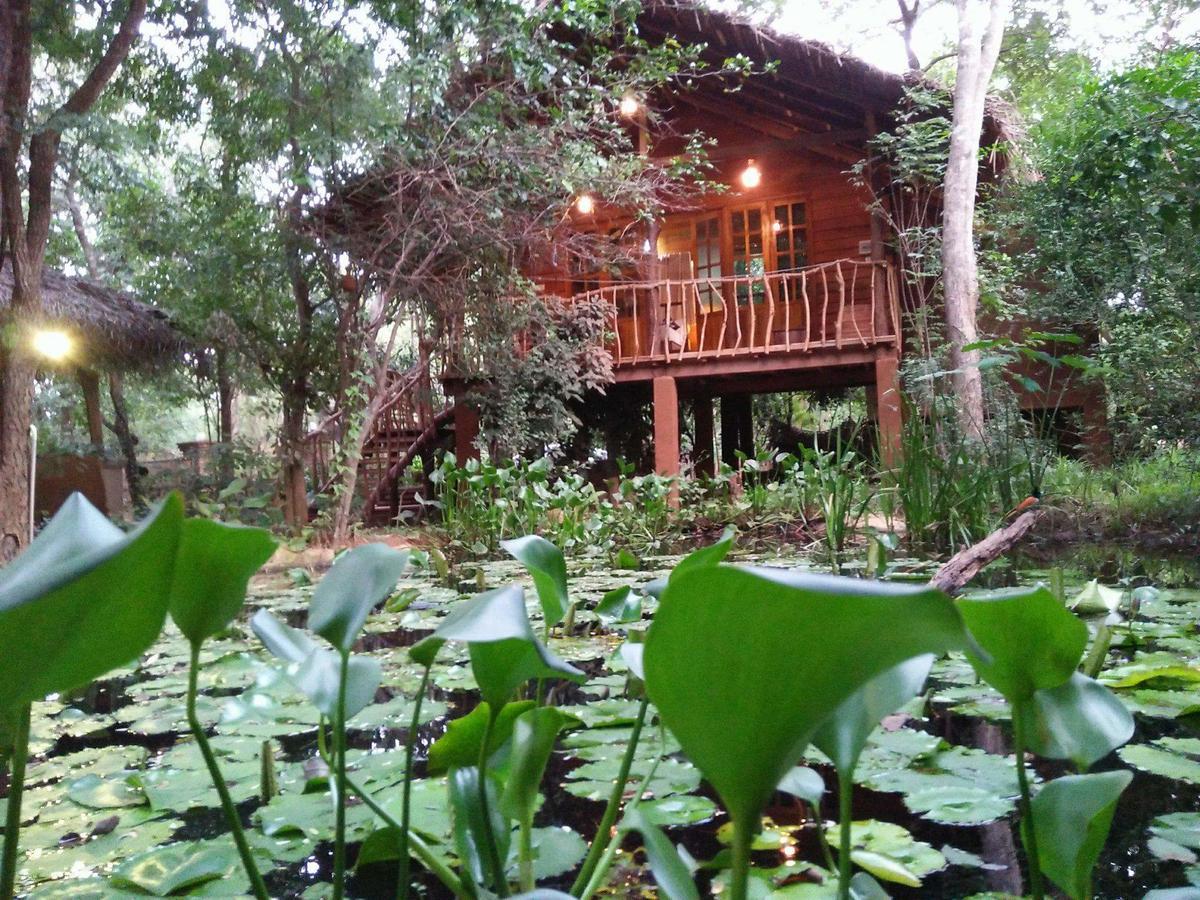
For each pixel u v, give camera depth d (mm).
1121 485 6660
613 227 9961
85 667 423
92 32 6855
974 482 5562
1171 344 6289
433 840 1109
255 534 638
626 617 1945
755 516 7066
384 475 10367
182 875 1006
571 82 7566
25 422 5750
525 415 8398
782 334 9664
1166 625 2645
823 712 389
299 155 7328
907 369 7250
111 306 9297
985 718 1740
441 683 2156
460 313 7957
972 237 8273
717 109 9750
